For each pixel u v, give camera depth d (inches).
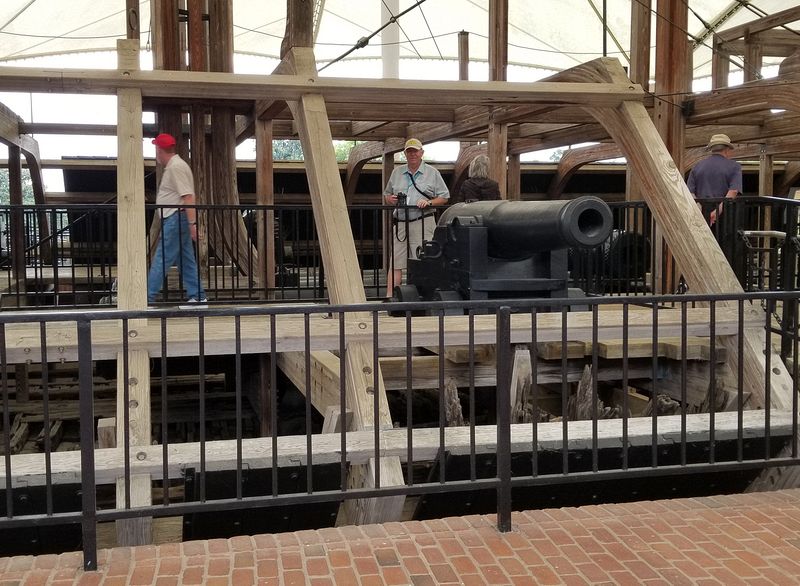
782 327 241.8
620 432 194.2
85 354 134.6
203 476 145.1
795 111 327.6
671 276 362.6
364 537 151.3
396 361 261.0
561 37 930.1
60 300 468.4
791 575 136.0
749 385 238.1
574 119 402.6
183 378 406.0
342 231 241.6
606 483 198.7
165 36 419.2
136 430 189.9
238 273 411.5
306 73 274.2
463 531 154.8
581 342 273.4
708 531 155.3
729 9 786.8
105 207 334.0
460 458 183.8
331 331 218.4
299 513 183.8
